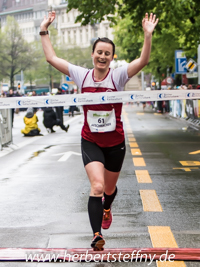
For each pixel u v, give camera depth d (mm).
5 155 15062
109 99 5359
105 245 5707
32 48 108812
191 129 24469
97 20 21594
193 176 10453
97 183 5164
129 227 6480
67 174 11070
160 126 27141
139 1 21719
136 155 14188
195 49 25469
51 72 110062
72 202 8086
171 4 20734
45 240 5957
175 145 16812
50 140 20031
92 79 5363
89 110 5402
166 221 6777
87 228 6457
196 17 23125
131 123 30062
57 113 24109
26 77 113438
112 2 21375
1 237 6117
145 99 6359
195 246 5629
